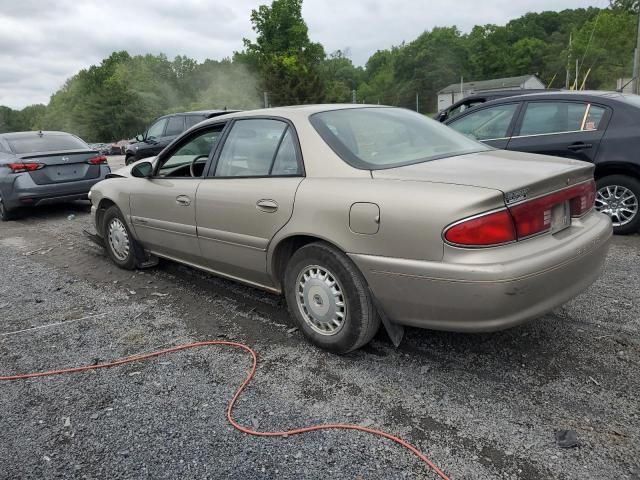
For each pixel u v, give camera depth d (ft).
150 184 15.42
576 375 9.86
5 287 16.83
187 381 10.33
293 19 183.73
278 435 8.52
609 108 18.93
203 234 13.34
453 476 7.46
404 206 9.10
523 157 11.09
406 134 11.93
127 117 222.89
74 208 33.01
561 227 9.76
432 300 9.01
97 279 17.11
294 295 11.40
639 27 61.57
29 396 10.05
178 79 305.94
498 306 8.49
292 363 10.84
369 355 10.98
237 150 12.78
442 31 287.07
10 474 7.88
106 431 8.82
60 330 13.11
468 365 10.41
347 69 344.08
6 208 29.22
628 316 12.22
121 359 11.38
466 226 8.46
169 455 8.14
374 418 8.86
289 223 10.92
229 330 12.60
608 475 7.34
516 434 8.27
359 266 9.80
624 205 19.11
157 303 14.66
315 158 10.94
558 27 320.50
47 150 29.78
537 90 29.01
